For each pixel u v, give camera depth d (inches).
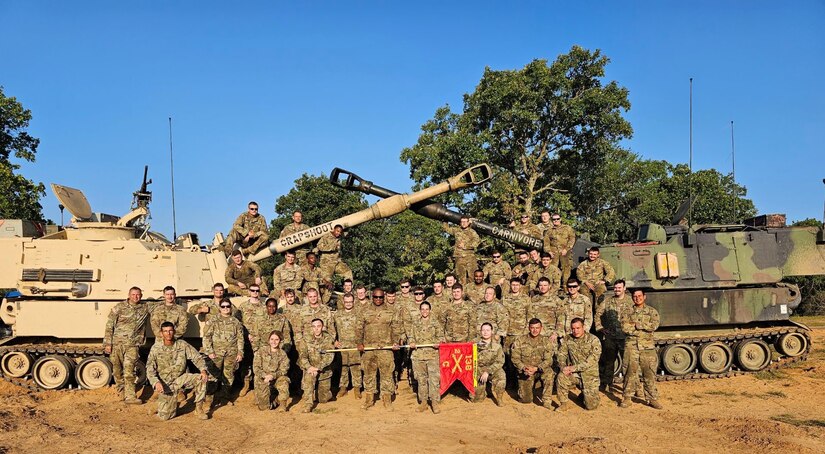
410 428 401.7
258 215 601.0
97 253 538.0
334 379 530.9
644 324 451.5
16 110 1232.8
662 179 1517.0
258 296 502.9
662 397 492.4
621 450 343.0
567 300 486.3
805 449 345.4
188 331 525.3
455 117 1191.6
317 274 568.4
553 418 425.1
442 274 1069.1
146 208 600.7
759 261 581.6
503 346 508.1
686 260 573.6
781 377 557.0
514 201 1087.0
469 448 357.7
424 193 585.6
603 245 595.2
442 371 446.9
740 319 569.3
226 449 359.3
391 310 468.4
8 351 515.2
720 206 1354.6
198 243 616.4
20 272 528.1
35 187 1159.0
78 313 521.7
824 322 1064.8
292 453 348.2
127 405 469.4
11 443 365.7
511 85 1112.2
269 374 443.8
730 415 434.6
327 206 1247.5
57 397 502.6
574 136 1208.2
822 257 589.6
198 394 428.8
